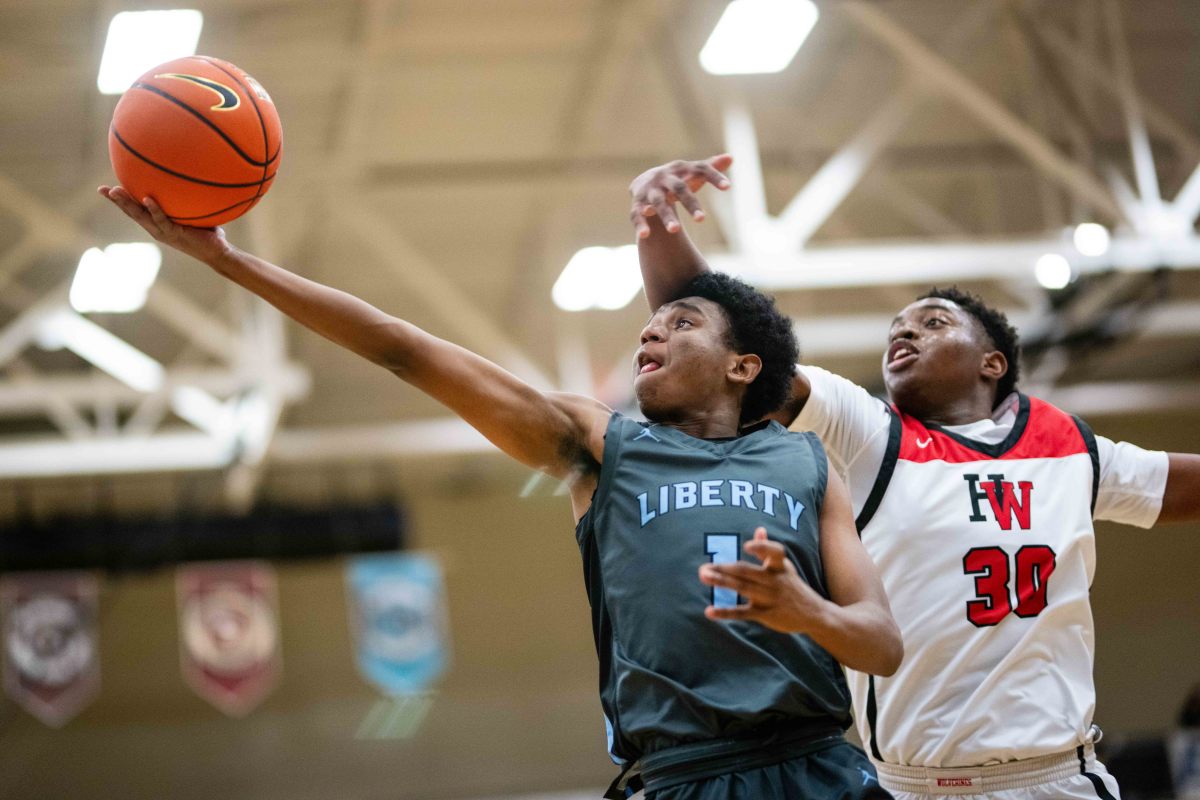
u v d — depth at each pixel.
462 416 2.77
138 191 2.76
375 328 2.68
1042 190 11.66
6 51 9.90
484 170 12.07
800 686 2.54
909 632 3.31
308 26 10.04
